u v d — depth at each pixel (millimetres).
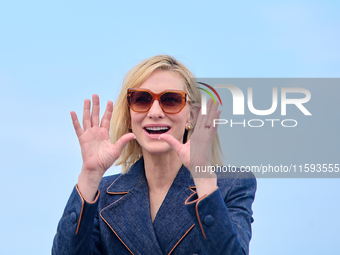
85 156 3445
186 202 3289
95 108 3496
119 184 3750
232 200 3555
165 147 3523
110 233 3590
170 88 3611
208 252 3246
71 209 3432
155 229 3547
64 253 3414
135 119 3586
